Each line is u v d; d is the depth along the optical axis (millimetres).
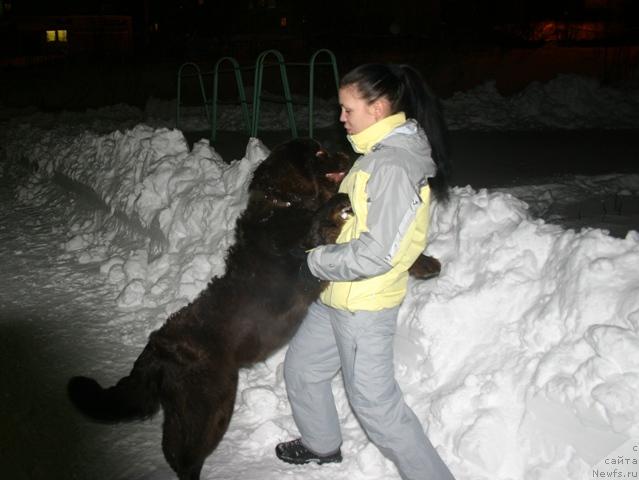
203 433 3234
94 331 5477
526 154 10758
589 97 15945
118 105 20359
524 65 20094
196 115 18125
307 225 3232
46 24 47594
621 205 6738
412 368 3885
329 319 3164
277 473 3508
